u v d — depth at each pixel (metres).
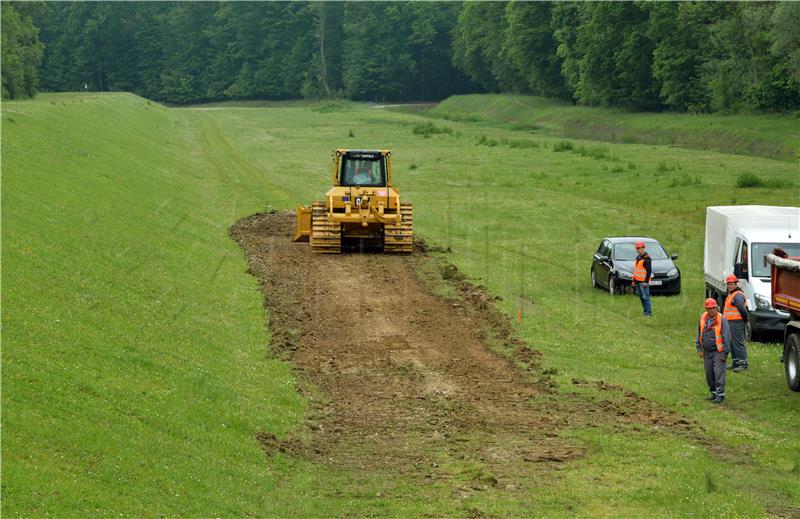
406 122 138.75
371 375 23.23
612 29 134.88
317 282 34.03
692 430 19.53
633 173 70.06
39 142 45.53
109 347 19.69
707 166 73.44
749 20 99.69
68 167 42.47
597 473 16.88
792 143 87.00
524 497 15.70
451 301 31.45
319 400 21.14
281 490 15.81
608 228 47.69
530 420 20.02
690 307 31.64
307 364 23.94
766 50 105.38
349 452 17.94
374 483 16.34
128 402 17.03
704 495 15.77
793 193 57.41
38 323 19.28
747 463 17.62
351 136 110.69
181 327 24.03
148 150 69.50
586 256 40.81
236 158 82.88
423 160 83.06
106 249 29.62
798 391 22.03
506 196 59.59
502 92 190.12
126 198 40.88
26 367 16.56
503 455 17.83
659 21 124.19
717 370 21.42
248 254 38.62
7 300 20.02
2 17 122.19
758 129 95.94
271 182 66.19
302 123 138.88
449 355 25.16
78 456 14.29
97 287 24.56
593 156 82.69
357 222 39.59
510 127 133.62
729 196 57.09
